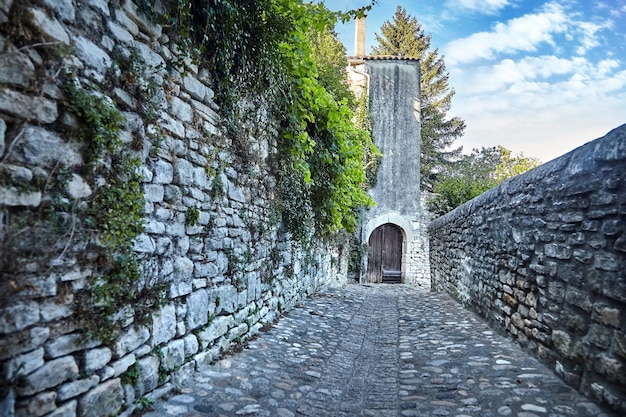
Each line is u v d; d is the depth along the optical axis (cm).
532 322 406
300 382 348
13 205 180
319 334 524
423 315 692
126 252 245
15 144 182
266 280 531
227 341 397
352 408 305
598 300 293
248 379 338
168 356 293
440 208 1519
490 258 560
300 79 589
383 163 1574
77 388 209
